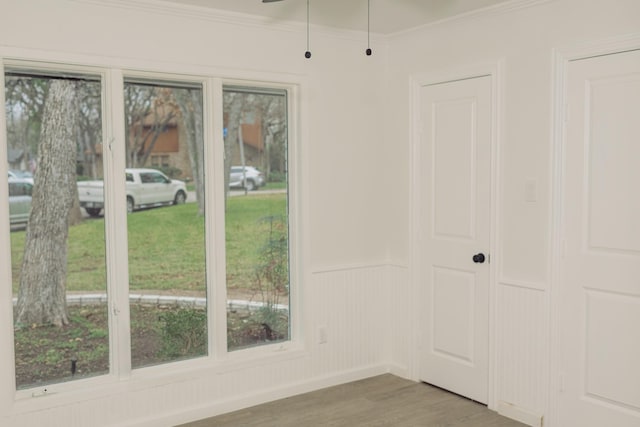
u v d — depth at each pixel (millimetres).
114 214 3352
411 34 4078
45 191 3217
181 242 3639
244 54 3682
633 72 2934
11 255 3135
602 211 3084
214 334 3717
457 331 3883
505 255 3553
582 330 3193
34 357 3209
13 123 3109
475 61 3668
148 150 3502
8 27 2959
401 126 4211
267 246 3969
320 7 3496
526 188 3416
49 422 3141
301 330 4031
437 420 3527
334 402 3836
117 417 3340
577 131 3170
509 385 3553
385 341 4383
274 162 3975
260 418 3596
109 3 3205
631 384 3000
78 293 3320
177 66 3445
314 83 3975
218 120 3652
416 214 4129
